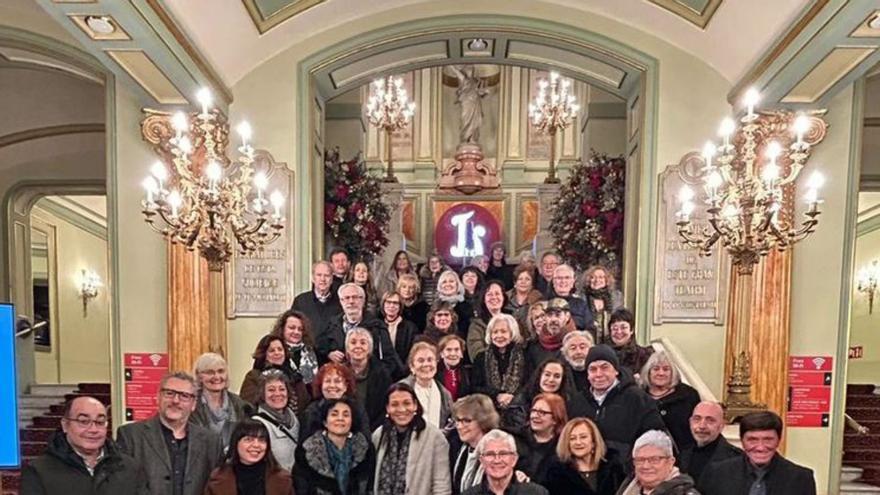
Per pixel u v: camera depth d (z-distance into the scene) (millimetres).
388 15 4582
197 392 2580
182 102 4066
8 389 2137
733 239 3141
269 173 4543
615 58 4551
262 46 4402
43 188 6906
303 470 2492
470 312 3971
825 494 4242
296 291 4551
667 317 4492
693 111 4469
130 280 4367
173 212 3225
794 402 4254
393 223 8766
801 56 3268
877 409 7023
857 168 4203
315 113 4797
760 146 4023
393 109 9000
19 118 6184
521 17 4555
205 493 2332
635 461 2133
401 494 2523
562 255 5914
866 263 8188
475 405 2588
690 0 3992
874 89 5641
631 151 4898
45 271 8367
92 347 9391
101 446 2234
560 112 8789
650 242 4516
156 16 3018
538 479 2459
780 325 4152
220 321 3941
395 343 3635
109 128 4328
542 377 2818
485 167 9359
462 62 5188
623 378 2766
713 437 2488
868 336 8195
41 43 4320
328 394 2633
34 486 2139
